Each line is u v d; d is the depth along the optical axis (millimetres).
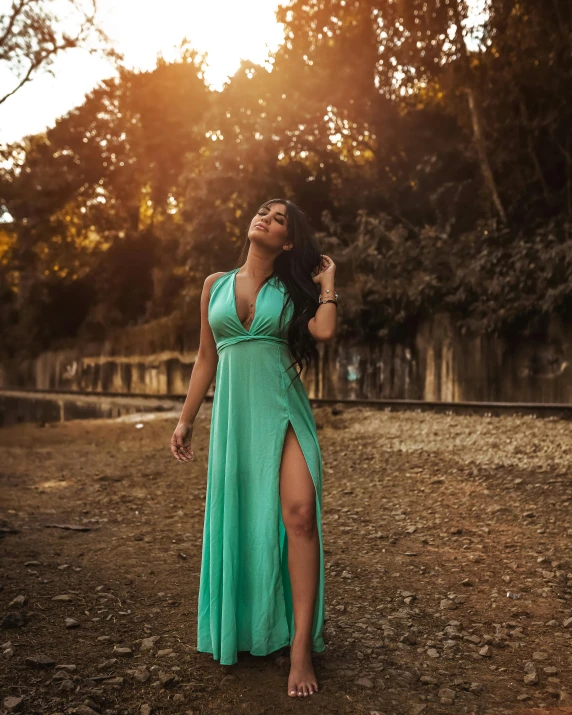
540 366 13109
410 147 18359
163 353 26281
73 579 3824
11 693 2434
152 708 2357
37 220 35250
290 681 2506
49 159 34562
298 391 2812
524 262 13430
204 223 19078
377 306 16234
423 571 4051
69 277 36312
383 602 3521
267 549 2688
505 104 15023
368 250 16250
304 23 17797
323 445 9766
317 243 2916
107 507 5969
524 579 3879
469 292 14391
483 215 16672
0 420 20062
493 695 2506
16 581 3736
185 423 3020
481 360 14133
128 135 32625
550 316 12891
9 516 5473
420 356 15500
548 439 8719
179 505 6070
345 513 5648
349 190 18953
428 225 16562
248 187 18578
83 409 22609
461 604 3492
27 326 36500
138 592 3635
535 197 15391
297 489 2656
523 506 5727
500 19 14125
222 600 2697
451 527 5105
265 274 2879
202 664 2729
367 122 18266
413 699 2469
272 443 2723
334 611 3389
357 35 17094
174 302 27281
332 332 2754
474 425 10312
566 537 4750
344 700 2445
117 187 34438
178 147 29812
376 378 16469
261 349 2783
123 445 10984
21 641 2918
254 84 18438
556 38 13539
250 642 2744
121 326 31234
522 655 2871
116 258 32312
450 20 14695
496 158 15547
